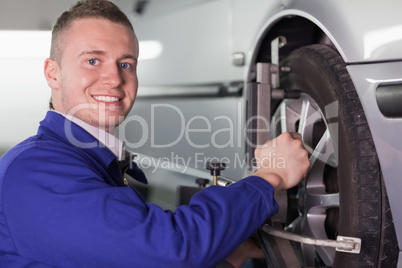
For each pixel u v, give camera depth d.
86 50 1.21
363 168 1.20
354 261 1.22
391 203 1.17
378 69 1.16
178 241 1.00
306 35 1.65
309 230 1.46
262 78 1.57
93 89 1.22
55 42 1.25
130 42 1.26
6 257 1.09
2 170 1.09
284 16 1.52
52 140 1.18
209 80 2.06
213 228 1.03
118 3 2.25
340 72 1.30
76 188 1.03
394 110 1.14
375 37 1.16
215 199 1.08
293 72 1.56
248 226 1.08
